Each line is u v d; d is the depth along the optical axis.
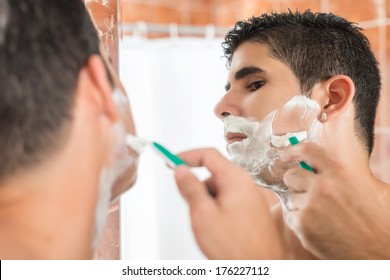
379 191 0.88
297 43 0.87
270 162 0.86
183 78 1.76
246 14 2.12
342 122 0.87
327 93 0.87
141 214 1.73
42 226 0.40
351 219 0.61
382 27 1.49
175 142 1.75
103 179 0.45
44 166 0.40
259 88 0.88
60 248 0.41
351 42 0.90
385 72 1.48
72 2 0.42
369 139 0.92
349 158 0.88
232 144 0.88
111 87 0.48
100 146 0.43
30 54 0.39
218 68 1.79
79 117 0.41
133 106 1.70
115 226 0.69
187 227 1.76
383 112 1.49
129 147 0.49
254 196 0.54
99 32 0.66
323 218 0.61
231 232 0.53
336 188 0.62
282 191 0.87
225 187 0.54
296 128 0.86
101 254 0.67
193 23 2.24
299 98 0.86
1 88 0.38
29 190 0.40
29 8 0.39
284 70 0.87
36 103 0.39
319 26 0.90
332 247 0.62
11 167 0.40
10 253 0.39
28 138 0.40
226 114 0.90
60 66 0.40
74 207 0.41
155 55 1.75
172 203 1.76
